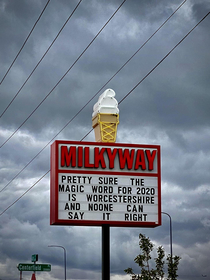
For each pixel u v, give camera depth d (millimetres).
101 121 34156
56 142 32406
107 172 32688
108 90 34594
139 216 32688
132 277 47812
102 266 32406
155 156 33438
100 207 32312
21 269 51250
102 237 32531
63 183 32094
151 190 33062
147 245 48438
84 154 32594
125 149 33125
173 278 48188
